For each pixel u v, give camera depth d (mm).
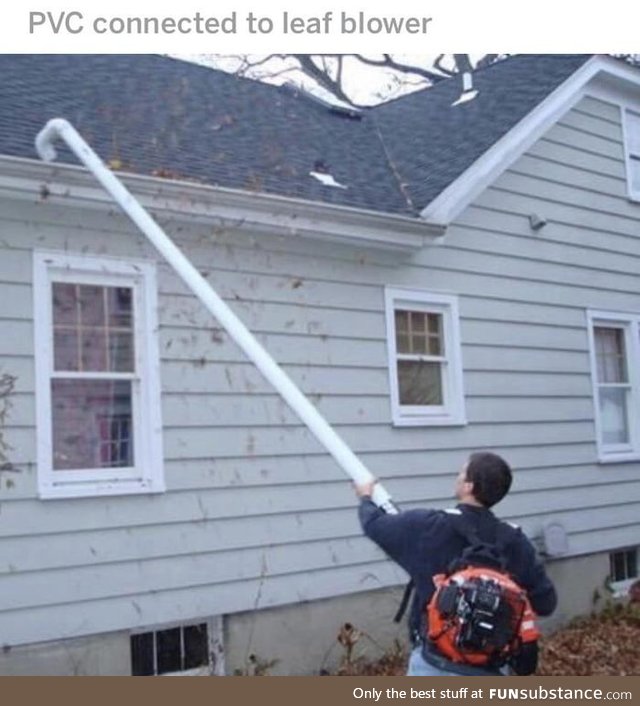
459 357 9336
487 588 3783
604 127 11344
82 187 6609
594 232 10992
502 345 9797
